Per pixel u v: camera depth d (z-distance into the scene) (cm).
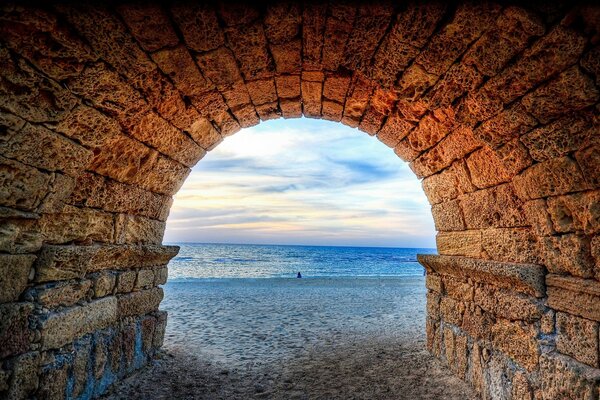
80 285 363
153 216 489
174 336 675
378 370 504
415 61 298
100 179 373
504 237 380
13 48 227
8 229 282
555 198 302
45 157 284
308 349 609
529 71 250
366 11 257
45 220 320
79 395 363
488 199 396
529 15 218
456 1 232
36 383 309
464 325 455
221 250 8756
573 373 284
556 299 315
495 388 385
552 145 279
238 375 491
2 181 262
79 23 235
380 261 6288
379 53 305
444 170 455
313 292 1362
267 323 812
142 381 448
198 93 371
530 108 273
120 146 363
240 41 298
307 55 331
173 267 4134
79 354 360
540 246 336
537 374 327
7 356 286
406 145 480
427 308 571
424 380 464
